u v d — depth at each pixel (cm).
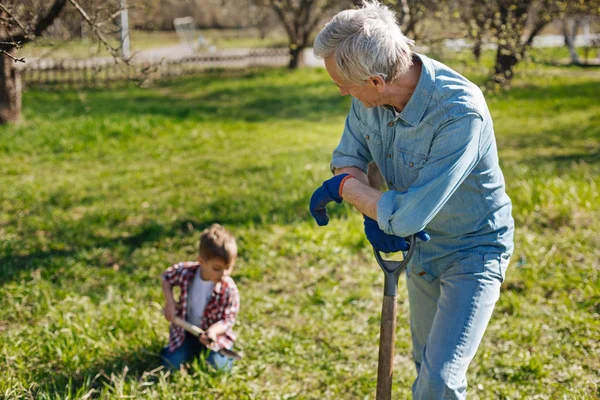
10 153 982
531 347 409
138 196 762
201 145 1071
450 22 736
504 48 758
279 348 410
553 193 675
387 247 247
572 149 1030
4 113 1180
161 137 1125
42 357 387
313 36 2466
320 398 363
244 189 789
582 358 394
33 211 700
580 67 2288
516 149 1051
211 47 3269
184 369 377
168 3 2578
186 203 730
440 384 237
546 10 824
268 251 570
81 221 664
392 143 258
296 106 1595
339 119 1420
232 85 2017
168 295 381
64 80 1884
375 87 234
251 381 376
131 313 450
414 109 238
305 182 813
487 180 251
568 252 545
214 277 379
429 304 287
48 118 1267
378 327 441
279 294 496
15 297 473
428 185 230
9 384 351
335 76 235
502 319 440
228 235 378
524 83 1883
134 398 342
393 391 363
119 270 548
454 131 231
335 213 666
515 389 365
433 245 268
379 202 238
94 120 1190
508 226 262
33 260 551
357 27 226
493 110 1457
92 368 376
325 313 459
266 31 2752
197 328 375
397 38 229
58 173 878
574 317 435
